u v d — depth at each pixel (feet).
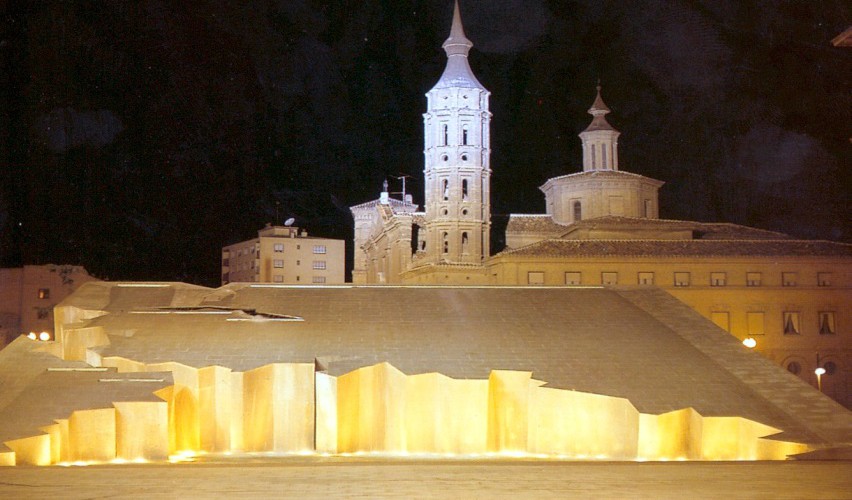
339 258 383.24
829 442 111.34
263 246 370.73
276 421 121.19
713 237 277.85
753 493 55.36
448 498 54.49
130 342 132.87
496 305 157.38
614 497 54.13
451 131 304.71
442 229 302.25
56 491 57.82
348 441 120.26
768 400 122.72
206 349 130.31
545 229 310.04
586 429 117.39
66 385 115.75
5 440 98.37
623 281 241.76
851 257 242.58
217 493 56.80
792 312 241.14
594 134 315.17
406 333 140.05
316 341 134.72
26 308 304.09
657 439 113.60
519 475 65.05
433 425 119.85
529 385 121.60
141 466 77.20
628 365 129.80
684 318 155.63
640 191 306.35
